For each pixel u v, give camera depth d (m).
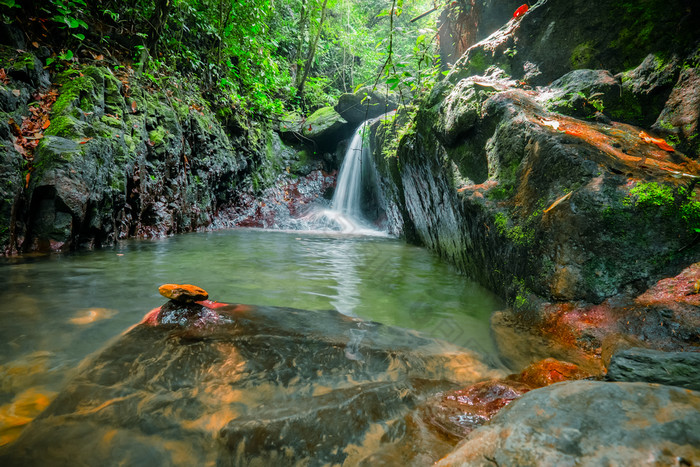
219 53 8.38
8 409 1.39
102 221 4.87
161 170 6.29
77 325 2.22
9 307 2.49
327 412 1.38
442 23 7.27
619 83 3.54
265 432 1.27
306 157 11.53
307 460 1.18
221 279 3.58
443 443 1.25
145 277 3.47
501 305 2.92
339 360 1.84
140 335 1.99
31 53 4.71
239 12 8.41
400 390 1.57
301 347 1.94
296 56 12.87
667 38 3.41
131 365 1.69
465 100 3.78
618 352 1.44
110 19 6.41
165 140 6.32
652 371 1.31
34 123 4.49
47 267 3.62
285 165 11.12
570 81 3.78
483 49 4.84
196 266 4.12
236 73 8.88
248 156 9.38
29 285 3.01
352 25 13.90
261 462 1.18
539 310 2.40
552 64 4.20
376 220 10.06
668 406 0.92
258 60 9.18
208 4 8.13
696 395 0.97
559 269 2.34
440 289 3.46
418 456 1.19
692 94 3.03
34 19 5.08
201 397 1.49
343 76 14.23
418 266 4.61
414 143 5.19
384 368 1.80
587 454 0.83
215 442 1.25
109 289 3.02
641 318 1.90
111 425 1.31
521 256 2.69
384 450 1.22
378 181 9.24
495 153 3.38
